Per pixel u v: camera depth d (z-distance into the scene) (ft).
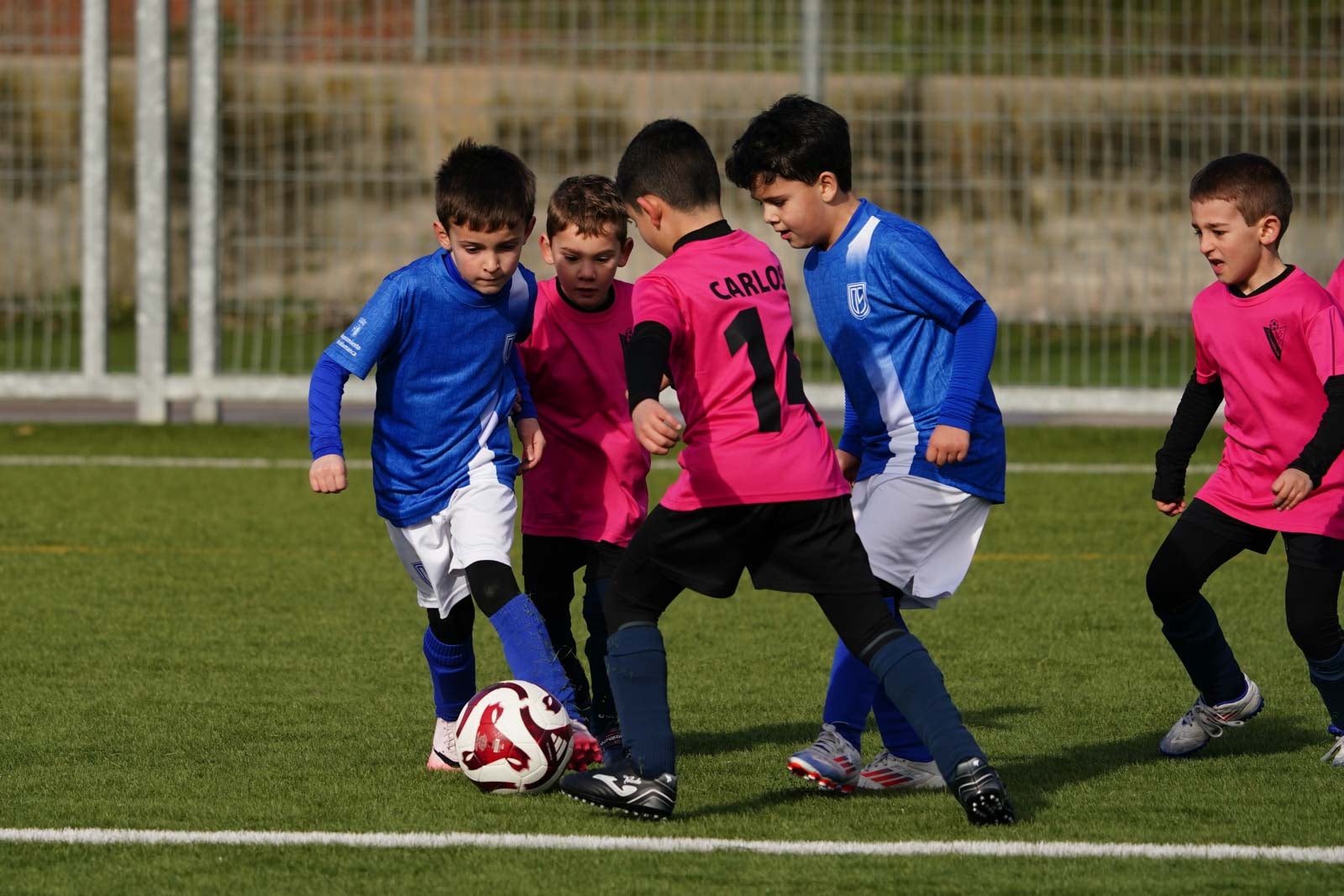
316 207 188.03
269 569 87.92
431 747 54.75
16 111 197.57
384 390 51.16
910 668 44.04
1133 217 186.60
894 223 48.65
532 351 54.65
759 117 49.29
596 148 170.09
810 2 141.38
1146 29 138.72
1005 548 95.20
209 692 62.28
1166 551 52.85
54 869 41.52
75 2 197.67
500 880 40.75
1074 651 70.23
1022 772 51.75
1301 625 51.37
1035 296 184.65
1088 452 132.77
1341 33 151.23
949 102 143.74
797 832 44.86
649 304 43.73
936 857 42.57
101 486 114.73
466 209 47.85
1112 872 41.29
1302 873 41.29
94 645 70.23
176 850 43.09
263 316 155.12
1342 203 147.33
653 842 43.78
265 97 192.24
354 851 43.01
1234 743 55.72
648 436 41.42
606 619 46.03
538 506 55.77
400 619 76.07
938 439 45.83
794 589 44.88
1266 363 50.55
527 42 170.71
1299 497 47.01
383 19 183.42
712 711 60.34
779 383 44.50
